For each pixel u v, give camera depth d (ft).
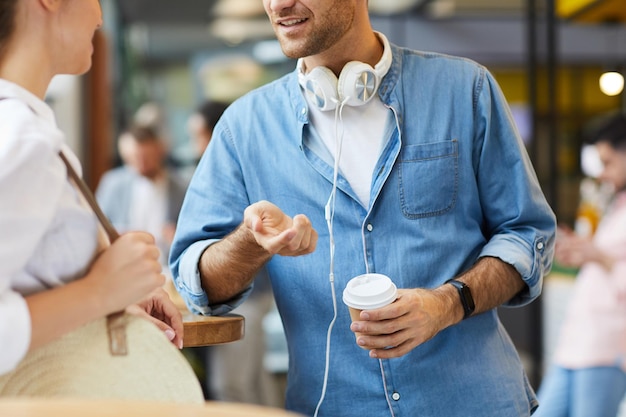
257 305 16.81
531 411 7.32
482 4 34.24
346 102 6.76
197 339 6.30
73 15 4.97
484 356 6.84
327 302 6.81
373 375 6.75
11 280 4.60
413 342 6.10
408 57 7.09
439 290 6.38
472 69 7.07
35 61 4.87
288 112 7.07
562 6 20.57
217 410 3.89
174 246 7.29
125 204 18.10
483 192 7.07
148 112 18.79
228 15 33.58
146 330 4.87
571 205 35.12
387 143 6.81
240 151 7.17
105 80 21.20
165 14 32.81
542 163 19.62
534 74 19.88
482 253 6.84
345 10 6.64
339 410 6.83
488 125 6.95
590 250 14.19
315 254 6.85
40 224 4.42
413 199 6.77
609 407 14.25
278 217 5.95
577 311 14.51
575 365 14.35
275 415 3.85
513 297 6.97
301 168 6.95
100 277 4.71
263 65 34.30
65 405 3.93
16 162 4.31
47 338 4.53
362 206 6.75
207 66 34.27
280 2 6.56
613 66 36.09
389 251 6.75
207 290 6.98
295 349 6.98
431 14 33.63
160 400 4.86
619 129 15.16
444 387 6.73
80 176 5.00
